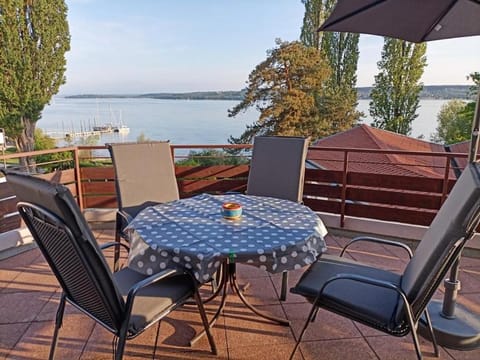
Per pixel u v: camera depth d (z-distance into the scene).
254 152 2.90
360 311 1.48
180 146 3.67
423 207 3.16
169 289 1.60
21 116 11.56
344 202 3.42
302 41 15.45
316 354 1.76
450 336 1.80
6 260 2.84
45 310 2.14
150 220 1.90
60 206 1.14
